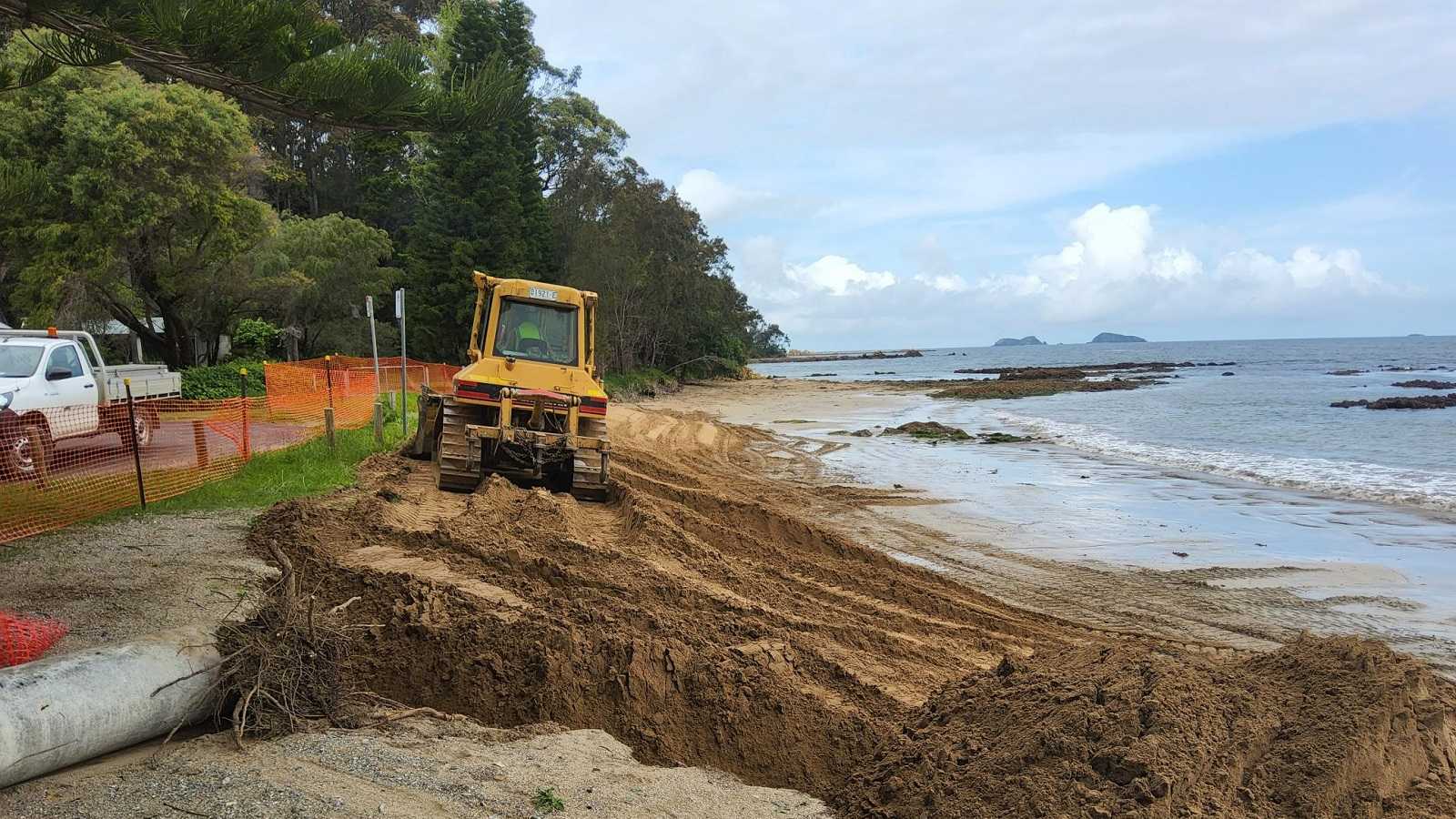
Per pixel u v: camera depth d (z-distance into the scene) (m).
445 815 4.09
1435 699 5.15
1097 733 4.57
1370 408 36.28
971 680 5.81
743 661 6.39
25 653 5.36
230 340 36.62
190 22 6.04
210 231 28.41
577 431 12.84
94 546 8.27
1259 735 4.71
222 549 8.25
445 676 6.05
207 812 3.94
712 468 20.06
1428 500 16.41
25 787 4.11
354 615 6.66
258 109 7.64
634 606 7.45
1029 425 32.69
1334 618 9.36
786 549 11.23
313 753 4.62
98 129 24.30
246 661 4.97
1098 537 13.23
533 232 44.41
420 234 43.16
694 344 65.44
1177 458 22.73
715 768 5.60
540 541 9.22
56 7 6.02
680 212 58.66
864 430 30.50
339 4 51.12
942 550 12.31
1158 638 8.64
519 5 41.75
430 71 7.89
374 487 11.73
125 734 4.50
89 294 27.86
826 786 5.54
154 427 14.45
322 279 36.62
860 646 7.52
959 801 4.57
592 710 5.83
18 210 9.05
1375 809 4.36
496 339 13.24
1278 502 16.20
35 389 12.86
